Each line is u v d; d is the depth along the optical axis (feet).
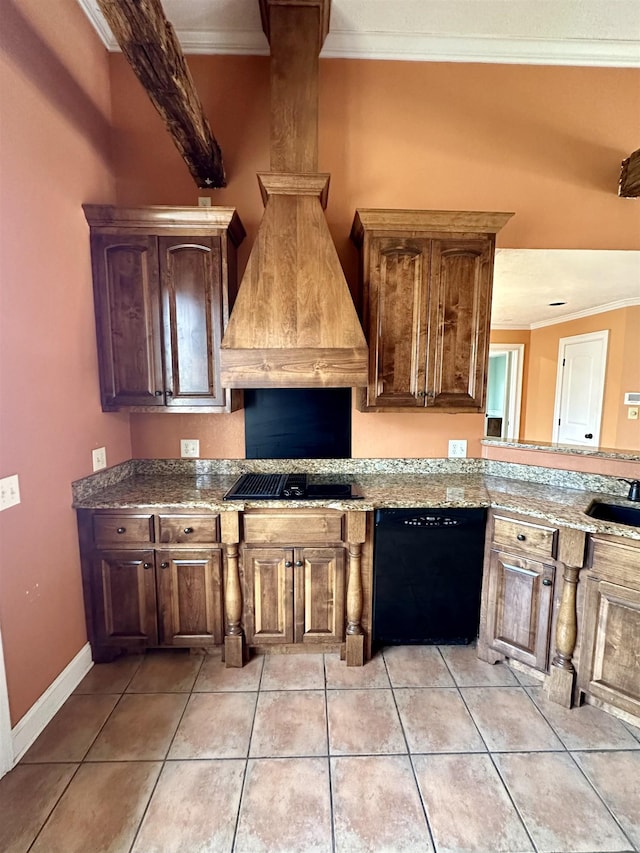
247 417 8.17
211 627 6.82
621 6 6.58
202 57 7.48
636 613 5.32
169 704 5.96
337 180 7.69
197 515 6.56
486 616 6.85
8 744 4.93
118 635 6.79
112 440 7.52
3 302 4.92
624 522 6.44
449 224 6.72
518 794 4.69
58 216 5.97
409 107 7.60
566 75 7.57
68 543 6.25
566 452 7.34
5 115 4.95
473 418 8.37
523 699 6.09
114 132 7.57
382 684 6.36
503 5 6.59
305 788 4.73
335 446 8.28
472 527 6.76
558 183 7.78
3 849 4.13
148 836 4.24
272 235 6.41
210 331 6.95
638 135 7.69
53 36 5.86
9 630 4.99
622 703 5.50
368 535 6.72
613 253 7.80
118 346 6.98
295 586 6.74
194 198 7.72
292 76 6.54
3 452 4.92
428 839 4.23
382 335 6.93
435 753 5.18
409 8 6.67
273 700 6.02
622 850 4.17
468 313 6.93
